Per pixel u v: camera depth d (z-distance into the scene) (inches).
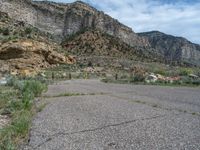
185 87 1158.3
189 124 421.4
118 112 517.3
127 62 4340.6
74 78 2030.0
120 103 636.1
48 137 353.4
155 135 359.3
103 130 385.7
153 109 554.6
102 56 4874.5
